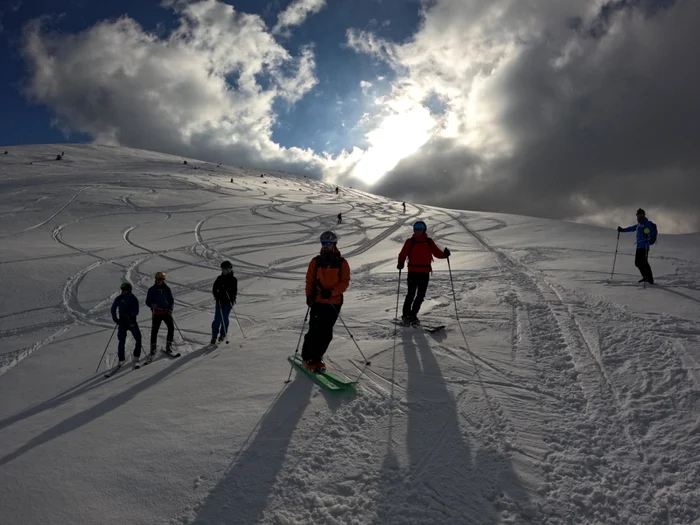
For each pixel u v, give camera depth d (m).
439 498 3.31
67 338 10.41
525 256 16.03
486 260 15.44
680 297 8.19
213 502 3.39
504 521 3.08
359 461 3.78
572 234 24.11
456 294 9.60
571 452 3.78
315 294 5.39
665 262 12.09
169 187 49.41
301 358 6.15
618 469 3.55
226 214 37.03
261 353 6.73
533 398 4.68
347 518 3.18
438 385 5.05
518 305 8.07
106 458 4.11
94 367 7.83
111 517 3.30
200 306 13.05
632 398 4.54
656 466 3.54
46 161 66.56
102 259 19.88
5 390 6.98
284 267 19.45
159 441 4.32
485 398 4.70
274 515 3.22
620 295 8.51
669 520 3.02
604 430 4.06
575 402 4.57
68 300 13.95
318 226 33.84
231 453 3.99
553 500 3.25
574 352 5.78
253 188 58.94
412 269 7.16
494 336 6.54
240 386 5.45
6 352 9.45
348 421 4.40
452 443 3.96
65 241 24.30
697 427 3.96
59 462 4.12
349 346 6.53
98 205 36.72
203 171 73.06
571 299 8.36
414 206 52.56
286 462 3.80
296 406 4.76
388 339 6.71
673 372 4.95
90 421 4.99
